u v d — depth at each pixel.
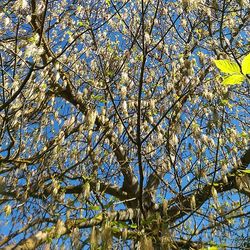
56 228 3.22
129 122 5.49
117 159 5.73
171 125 5.11
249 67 1.20
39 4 4.52
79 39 5.76
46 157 5.08
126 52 5.59
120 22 5.52
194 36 6.22
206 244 3.88
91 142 5.11
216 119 4.62
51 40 5.84
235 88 5.86
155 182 6.07
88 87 5.62
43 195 4.57
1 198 4.81
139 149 4.49
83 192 3.96
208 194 4.28
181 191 4.44
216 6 5.10
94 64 5.76
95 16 5.68
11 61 5.00
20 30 5.16
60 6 5.86
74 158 5.55
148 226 3.26
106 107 5.39
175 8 5.26
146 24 4.55
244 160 5.57
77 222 3.24
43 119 5.54
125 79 5.00
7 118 4.57
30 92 4.82
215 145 4.70
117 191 6.25
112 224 3.05
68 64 5.86
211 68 5.01
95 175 4.71
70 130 5.11
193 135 4.82
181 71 5.40
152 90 5.91
